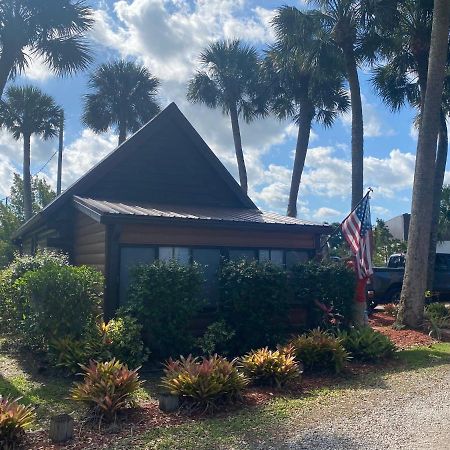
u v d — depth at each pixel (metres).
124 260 11.12
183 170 14.78
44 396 7.77
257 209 15.54
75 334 9.31
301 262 12.52
